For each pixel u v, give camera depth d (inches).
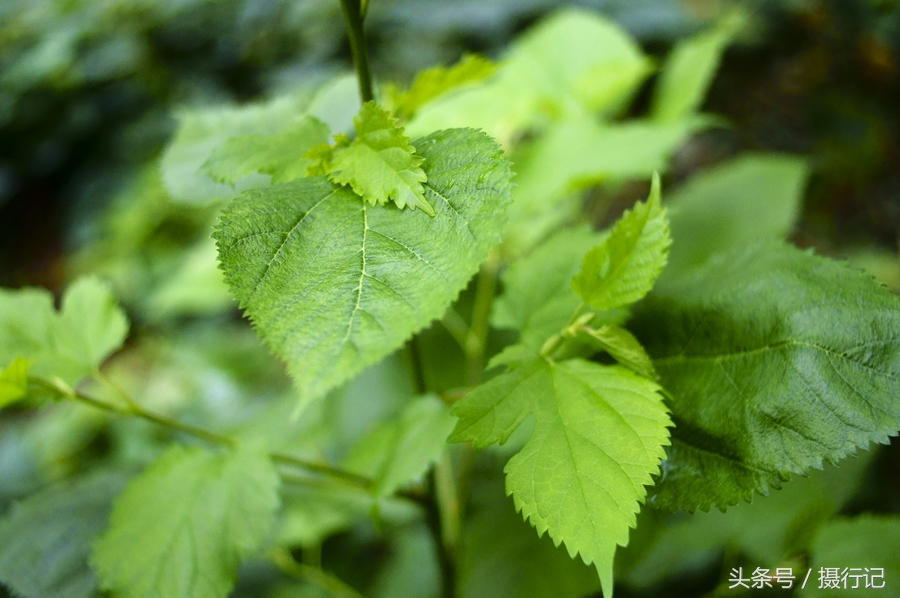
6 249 101.6
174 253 81.0
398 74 70.8
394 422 34.3
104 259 83.0
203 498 25.3
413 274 21.2
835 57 80.7
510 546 29.2
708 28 75.5
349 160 22.0
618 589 34.7
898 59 78.2
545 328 24.5
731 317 23.2
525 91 42.9
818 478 33.1
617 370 22.4
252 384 59.5
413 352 26.6
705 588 41.1
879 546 28.0
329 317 21.0
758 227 38.3
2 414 80.7
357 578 47.8
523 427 24.2
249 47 77.8
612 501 21.1
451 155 21.7
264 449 25.9
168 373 62.3
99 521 27.2
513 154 40.0
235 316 73.5
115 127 93.6
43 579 26.2
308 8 73.7
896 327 22.0
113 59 79.3
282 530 35.7
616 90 43.0
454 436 21.9
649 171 34.6
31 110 88.8
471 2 76.8
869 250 65.5
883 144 79.0
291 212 21.6
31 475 65.9
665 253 22.1
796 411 22.2
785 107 82.8
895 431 21.6
